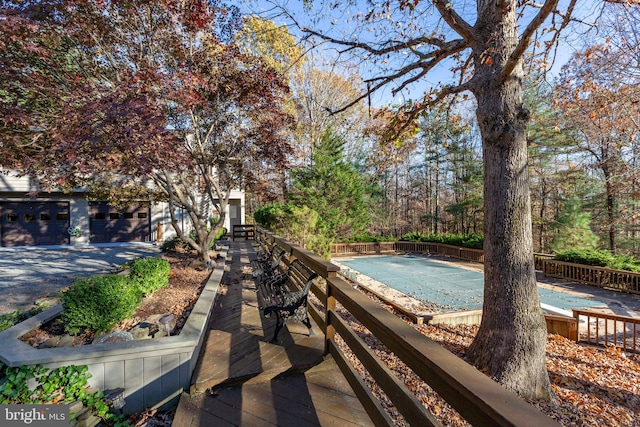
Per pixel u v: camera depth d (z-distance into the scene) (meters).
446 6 4.02
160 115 3.70
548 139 13.27
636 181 8.70
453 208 18.97
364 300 1.86
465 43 4.32
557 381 4.13
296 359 2.53
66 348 2.36
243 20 5.30
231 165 7.43
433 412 3.02
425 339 1.22
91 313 2.88
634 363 4.64
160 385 2.34
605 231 13.16
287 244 4.57
